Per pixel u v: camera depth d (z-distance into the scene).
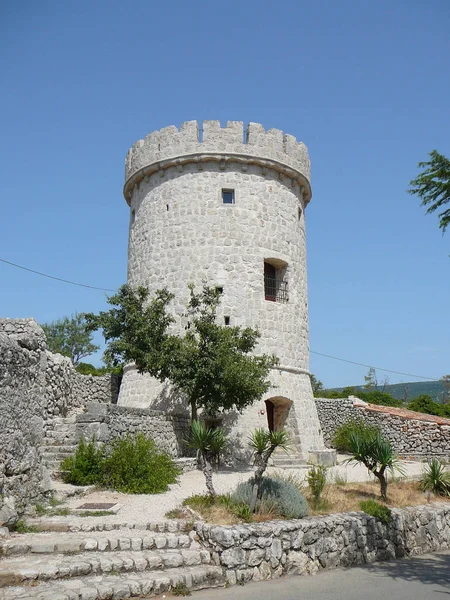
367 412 27.34
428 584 9.49
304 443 22.20
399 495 14.27
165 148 23.84
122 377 25.86
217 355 17.41
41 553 8.34
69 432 14.25
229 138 23.34
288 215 24.62
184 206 23.23
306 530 10.11
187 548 9.09
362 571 10.31
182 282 22.56
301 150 25.44
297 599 8.09
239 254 22.73
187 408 20.81
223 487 13.90
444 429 24.64
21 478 9.98
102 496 11.94
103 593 7.15
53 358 18.27
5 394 9.51
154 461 13.45
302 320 24.56
